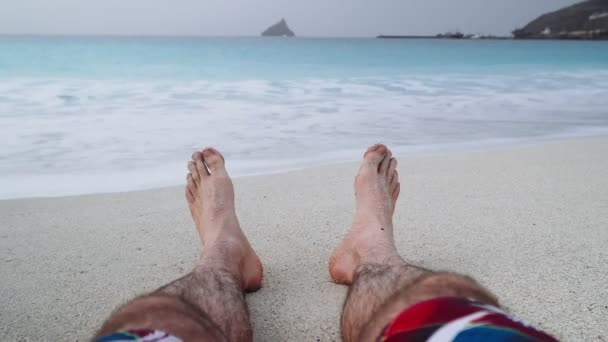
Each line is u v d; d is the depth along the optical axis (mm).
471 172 3311
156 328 807
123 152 3855
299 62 14383
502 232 2195
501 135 4855
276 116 5488
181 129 4703
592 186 2943
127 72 9570
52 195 2881
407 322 758
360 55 19531
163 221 2410
